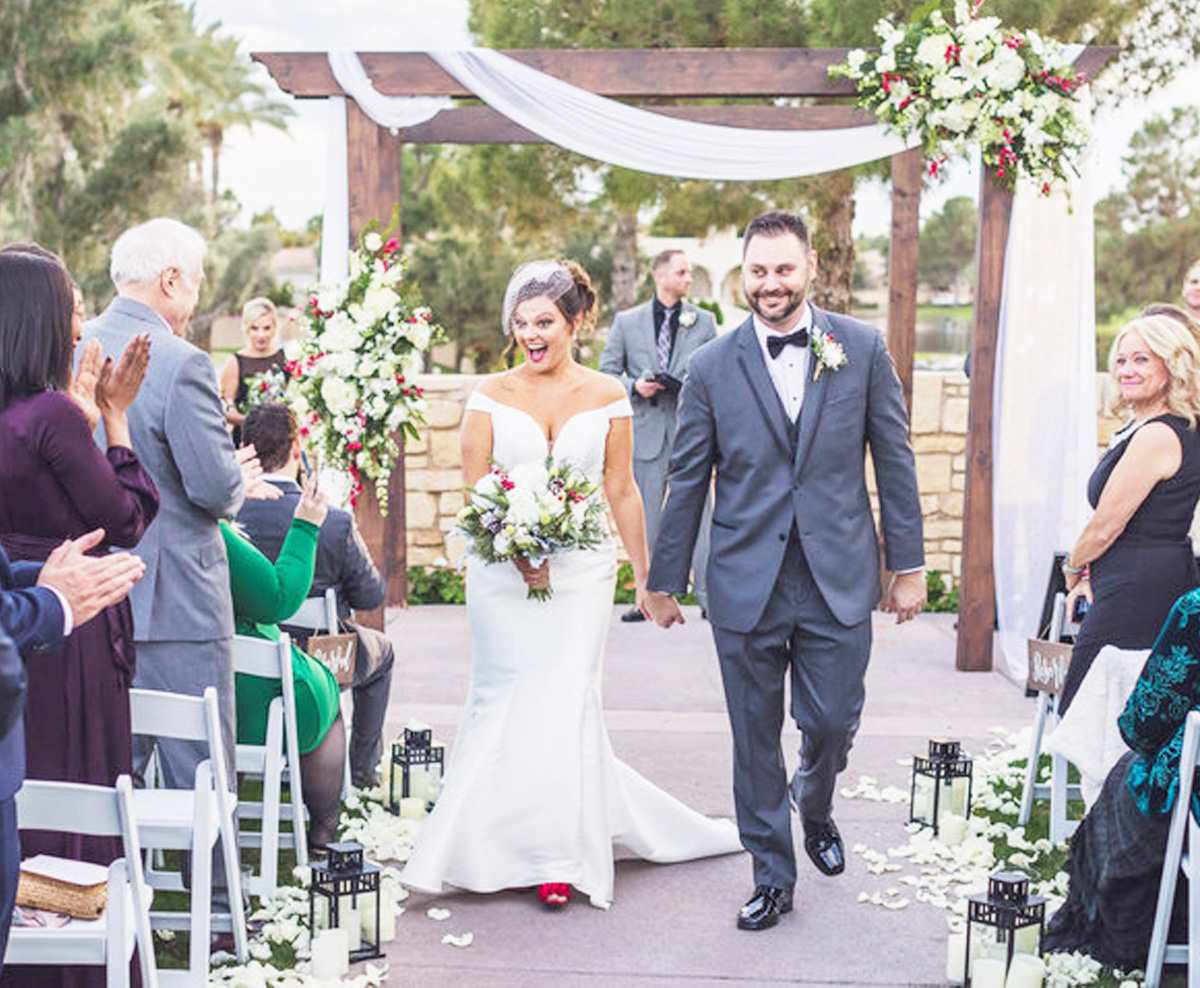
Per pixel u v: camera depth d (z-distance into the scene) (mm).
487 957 4023
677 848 4820
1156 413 4547
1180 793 3545
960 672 7672
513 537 4246
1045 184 7090
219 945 3959
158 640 3840
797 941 4141
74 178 21047
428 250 24734
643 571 4711
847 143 7680
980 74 6879
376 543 7426
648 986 3838
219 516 3926
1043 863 4754
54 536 3242
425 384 9852
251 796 5328
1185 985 3791
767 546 4133
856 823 5184
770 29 11719
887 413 4180
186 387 3812
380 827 4977
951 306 33938
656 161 7645
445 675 7543
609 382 4566
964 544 7656
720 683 7453
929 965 3980
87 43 20250
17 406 3221
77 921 2938
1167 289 20656
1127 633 4469
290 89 7574
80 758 3332
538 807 4406
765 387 4121
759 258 4008
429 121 8805
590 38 12234
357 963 3965
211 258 24828
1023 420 7539
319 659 4707
